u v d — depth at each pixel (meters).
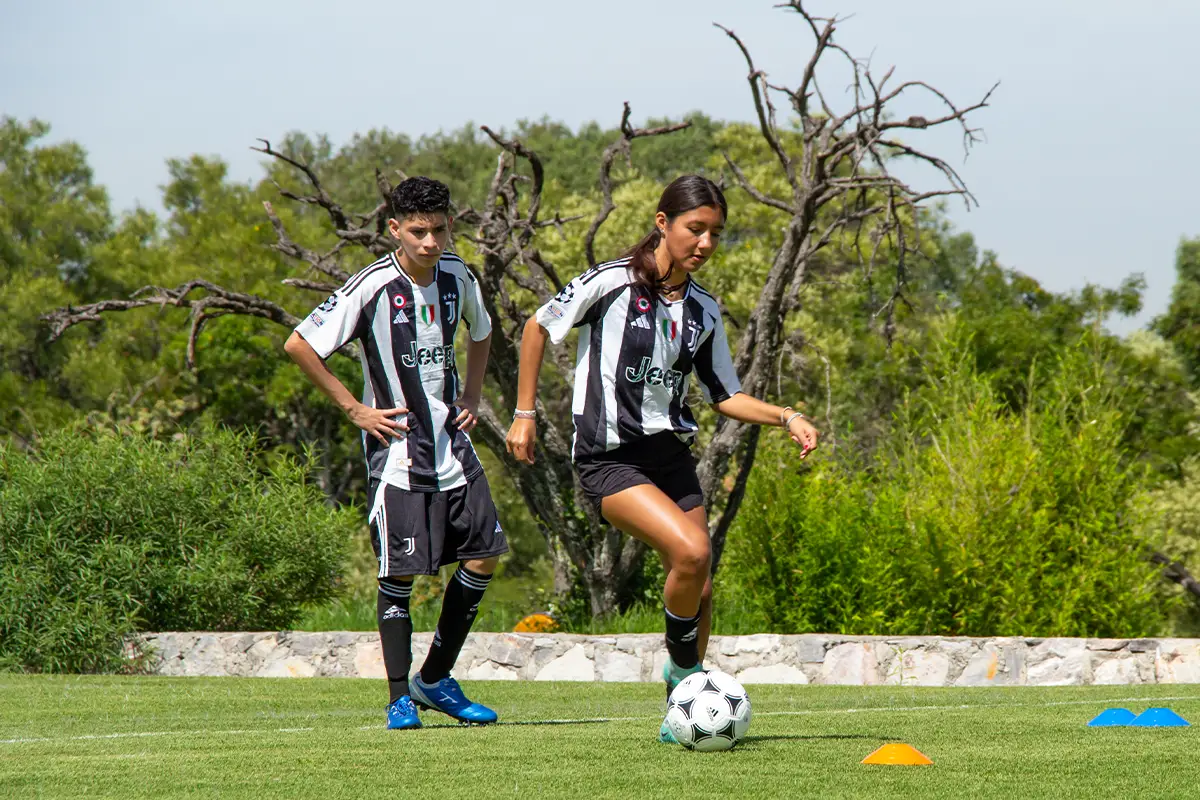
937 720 15.34
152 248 111.62
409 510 14.42
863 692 24.12
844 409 69.06
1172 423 66.69
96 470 31.73
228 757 11.59
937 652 29.67
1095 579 33.81
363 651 31.20
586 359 13.38
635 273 13.15
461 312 15.00
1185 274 83.62
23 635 29.14
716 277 77.69
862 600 33.41
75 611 29.30
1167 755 11.40
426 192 14.16
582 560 37.56
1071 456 35.22
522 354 13.71
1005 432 35.19
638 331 13.12
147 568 31.27
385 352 14.55
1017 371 61.59
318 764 10.97
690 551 12.43
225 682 25.62
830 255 75.69
